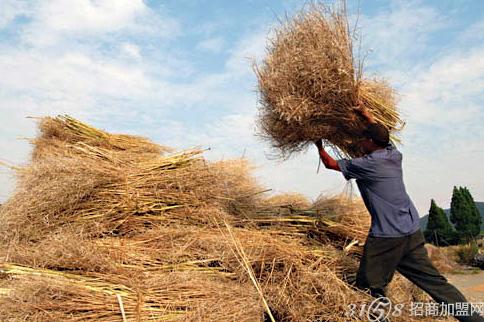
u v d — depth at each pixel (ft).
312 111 12.71
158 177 15.25
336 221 16.30
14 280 10.27
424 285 12.00
